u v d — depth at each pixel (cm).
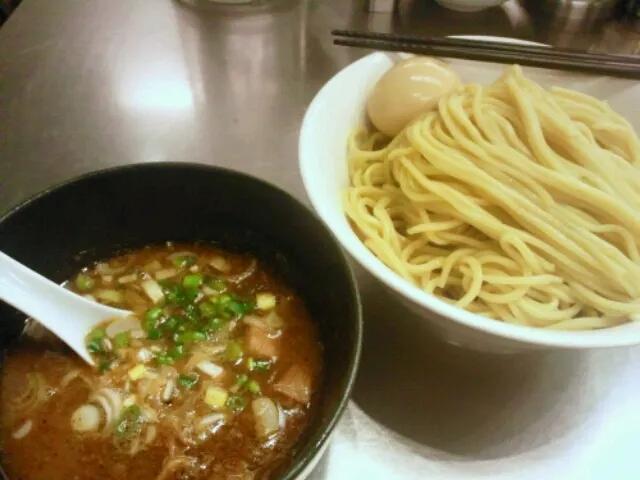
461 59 32
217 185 24
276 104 41
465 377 26
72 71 43
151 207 25
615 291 26
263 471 19
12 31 46
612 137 30
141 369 22
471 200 27
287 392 21
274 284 25
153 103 40
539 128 28
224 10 50
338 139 29
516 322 25
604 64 31
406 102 30
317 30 48
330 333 22
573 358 27
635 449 24
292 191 34
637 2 51
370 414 24
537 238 26
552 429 24
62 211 23
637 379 26
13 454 20
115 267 25
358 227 27
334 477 23
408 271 26
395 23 49
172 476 19
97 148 37
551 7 51
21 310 22
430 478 23
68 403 21
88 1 50
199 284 25
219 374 22
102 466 19
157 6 50
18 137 37
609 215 26
